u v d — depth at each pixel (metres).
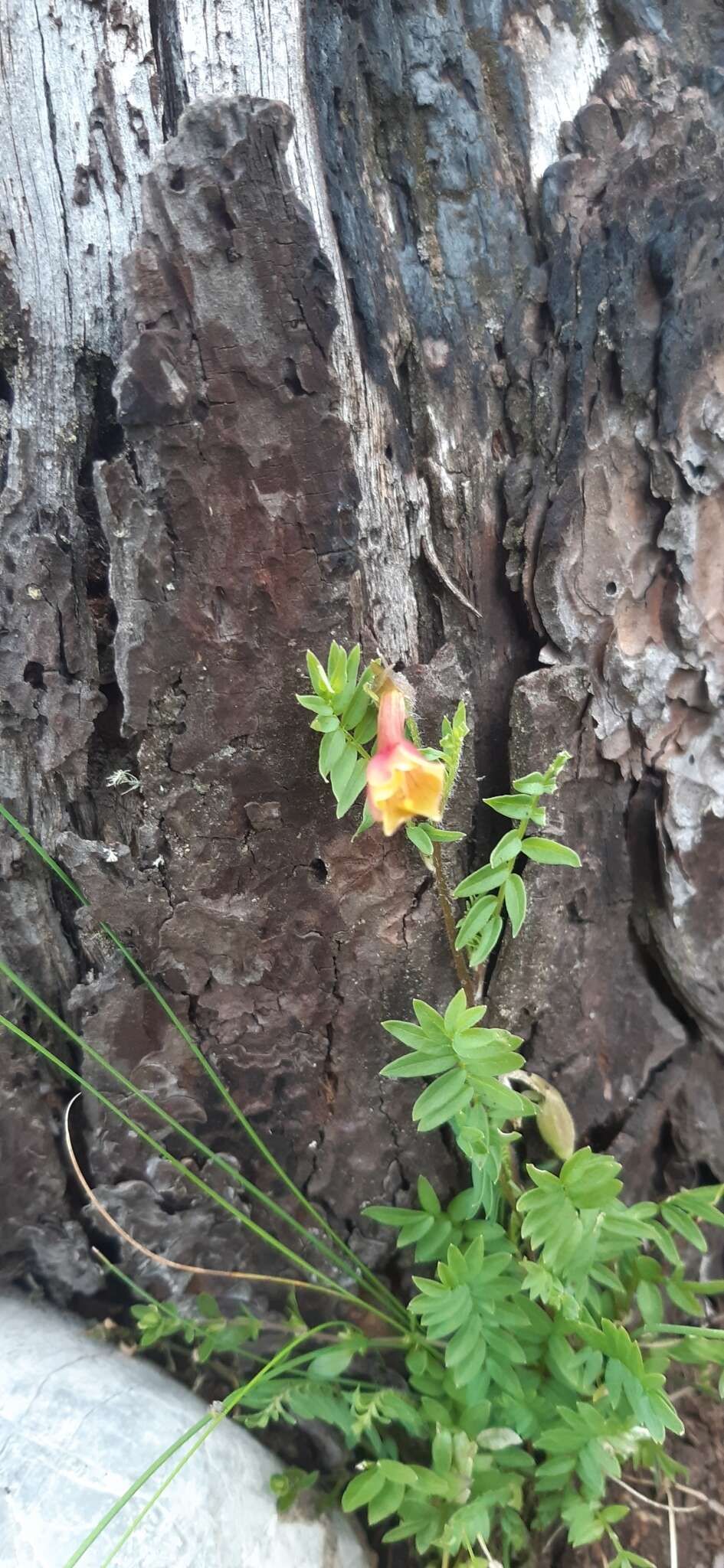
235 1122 0.21
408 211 0.19
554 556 0.19
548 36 0.19
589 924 0.21
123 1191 0.20
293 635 0.18
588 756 0.20
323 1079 0.21
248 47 0.18
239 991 0.20
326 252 0.18
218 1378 0.21
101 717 0.19
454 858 0.20
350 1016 0.20
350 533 0.17
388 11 0.18
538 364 0.19
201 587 0.17
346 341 0.18
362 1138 0.21
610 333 0.19
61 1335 0.20
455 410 0.19
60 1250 0.21
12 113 0.17
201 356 0.16
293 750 0.18
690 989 0.22
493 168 0.19
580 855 0.21
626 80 0.19
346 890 0.19
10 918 0.20
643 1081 0.23
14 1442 0.17
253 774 0.18
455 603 0.19
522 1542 0.19
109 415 0.18
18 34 0.17
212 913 0.19
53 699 0.18
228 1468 0.18
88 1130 0.21
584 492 0.19
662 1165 0.23
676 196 0.18
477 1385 0.18
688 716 0.20
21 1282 0.22
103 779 0.19
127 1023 0.19
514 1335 0.19
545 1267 0.17
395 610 0.19
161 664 0.17
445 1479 0.17
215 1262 0.21
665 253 0.18
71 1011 0.20
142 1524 0.16
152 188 0.16
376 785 0.15
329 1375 0.19
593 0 0.20
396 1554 0.20
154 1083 0.20
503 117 0.19
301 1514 0.18
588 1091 0.22
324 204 0.18
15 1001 0.20
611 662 0.20
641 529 0.20
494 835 0.20
